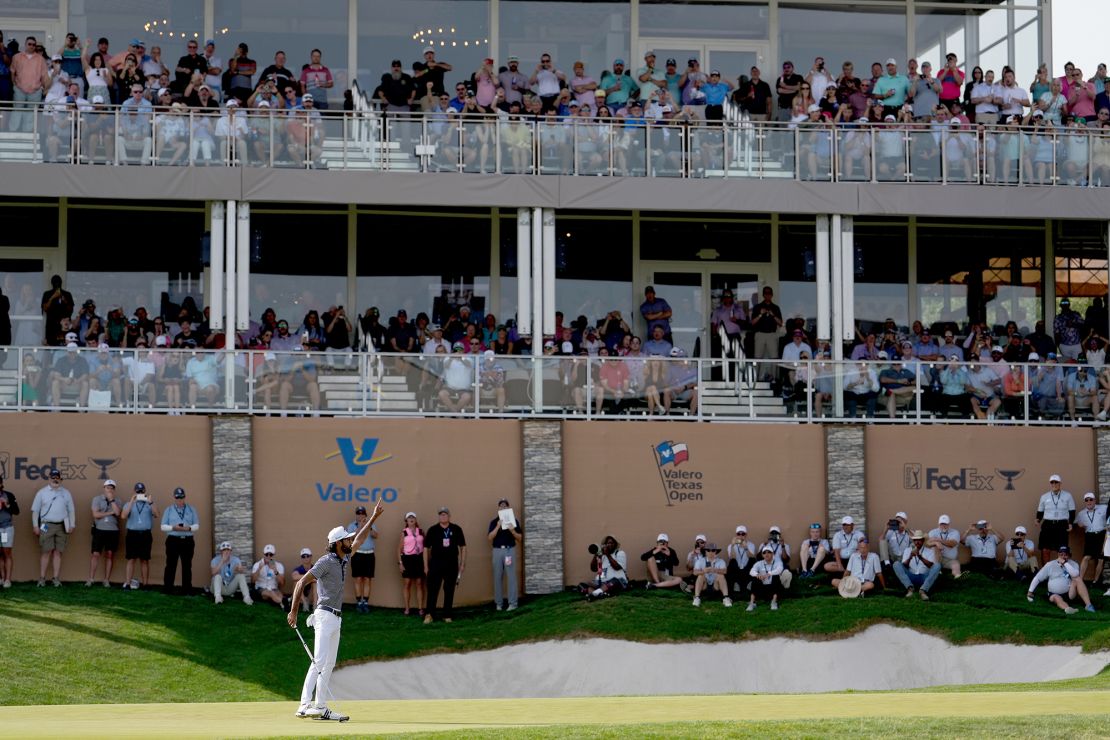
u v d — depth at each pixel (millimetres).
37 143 115000
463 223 130875
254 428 108812
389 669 97500
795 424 113312
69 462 106562
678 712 58250
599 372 112562
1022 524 114375
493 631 101750
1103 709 59406
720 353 126750
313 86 124625
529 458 110625
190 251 128375
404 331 120000
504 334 123250
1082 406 116062
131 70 121000
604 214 131875
